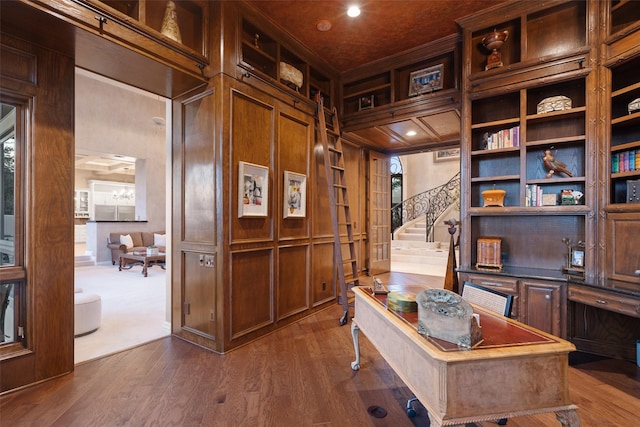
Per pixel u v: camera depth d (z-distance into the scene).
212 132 2.92
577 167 2.97
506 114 3.37
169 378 2.39
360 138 5.09
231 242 2.91
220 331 2.84
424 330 1.45
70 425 1.84
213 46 2.92
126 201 13.27
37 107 2.27
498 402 1.24
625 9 2.70
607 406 2.02
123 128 8.16
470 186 3.28
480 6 3.11
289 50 3.71
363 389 2.24
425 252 7.95
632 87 2.43
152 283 5.86
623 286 2.31
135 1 2.55
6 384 2.15
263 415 1.94
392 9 3.16
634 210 2.38
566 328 2.58
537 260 3.15
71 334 2.47
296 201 3.72
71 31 2.10
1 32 2.10
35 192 2.27
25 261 2.27
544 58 2.86
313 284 4.02
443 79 3.89
